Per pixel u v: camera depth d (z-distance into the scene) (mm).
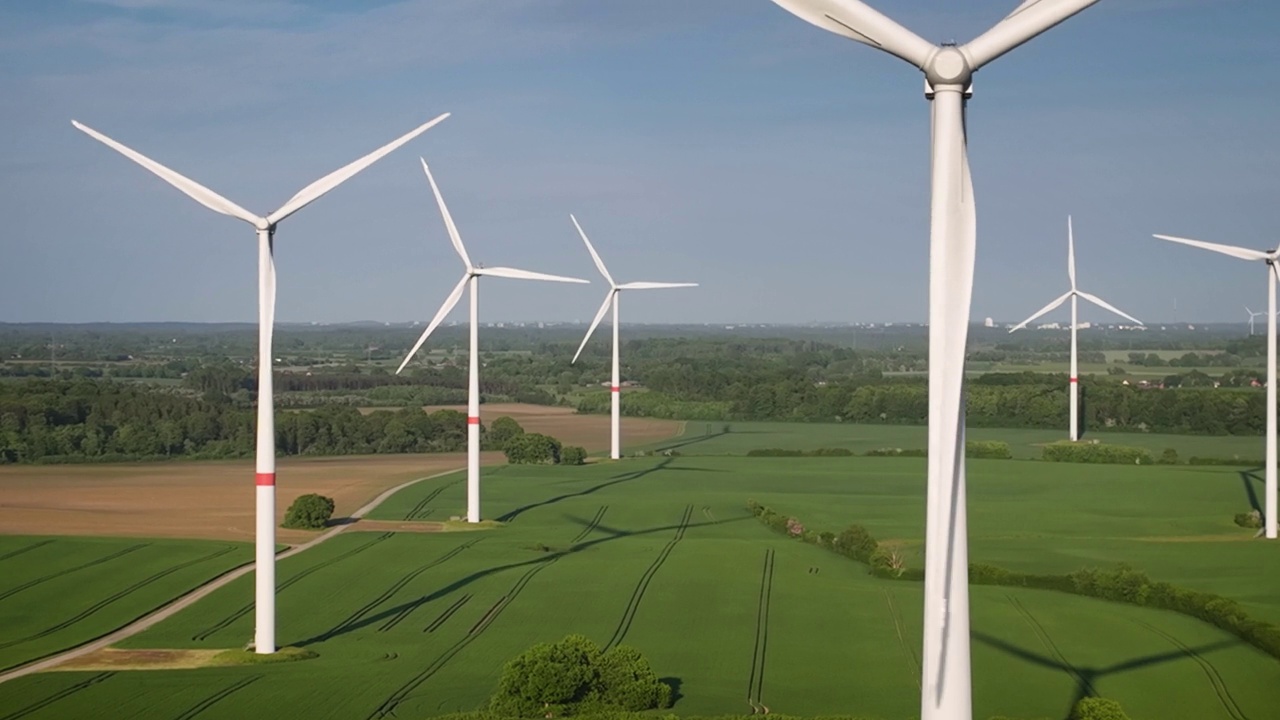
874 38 26672
